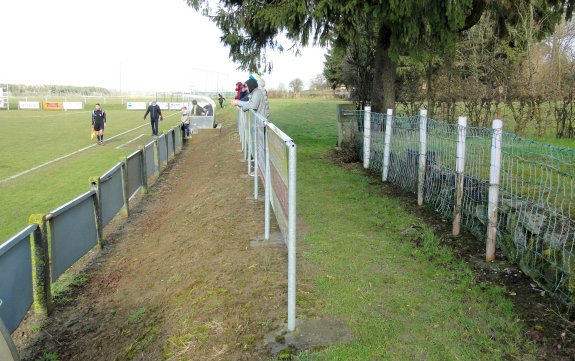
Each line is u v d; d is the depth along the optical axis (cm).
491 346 325
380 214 661
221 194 828
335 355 313
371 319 361
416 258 494
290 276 338
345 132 1245
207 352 337
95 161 1648
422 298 400
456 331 345
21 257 485
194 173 1346
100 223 747
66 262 613
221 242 564
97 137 2231
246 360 317
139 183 1141
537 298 394
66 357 442
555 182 522
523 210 467
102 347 441
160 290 522
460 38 1309
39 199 1097
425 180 700
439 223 610
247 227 608
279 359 311
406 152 791
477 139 571
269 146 493
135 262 674
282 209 368
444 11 959
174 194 1161
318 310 375
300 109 3519
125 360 390
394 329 347
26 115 4462
